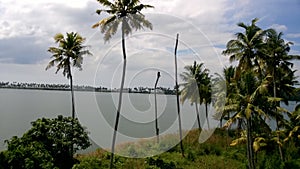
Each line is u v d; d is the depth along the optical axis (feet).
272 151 105.29
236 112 90.12
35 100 235.61
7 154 64.59
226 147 108.68
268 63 114.32
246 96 86.69
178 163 86.53
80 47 106.11
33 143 73.67
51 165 67.46
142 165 81.56
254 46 107.76
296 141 111.24
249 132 86.02
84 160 80.84
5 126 115.75
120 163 81.76
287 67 115.75
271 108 90.58
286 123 101.71
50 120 84.07
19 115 143.43
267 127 85.66
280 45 112.57
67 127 83.56
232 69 132.87
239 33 109.81
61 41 106.01
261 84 86.53
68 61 105.40
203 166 86.17
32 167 64.13
